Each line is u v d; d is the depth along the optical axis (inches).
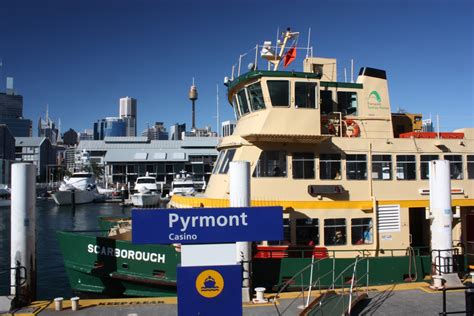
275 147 640.4
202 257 347.3
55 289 913.5
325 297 497.0
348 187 655.8
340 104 721.6
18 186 504.7
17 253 502.0
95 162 5442.9
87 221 2413.9
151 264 584.1
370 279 599.5
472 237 726.5
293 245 622.2
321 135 616.7
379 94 737.6
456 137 735.7
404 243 666.2
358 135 711.7
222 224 350.9
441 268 586.9
